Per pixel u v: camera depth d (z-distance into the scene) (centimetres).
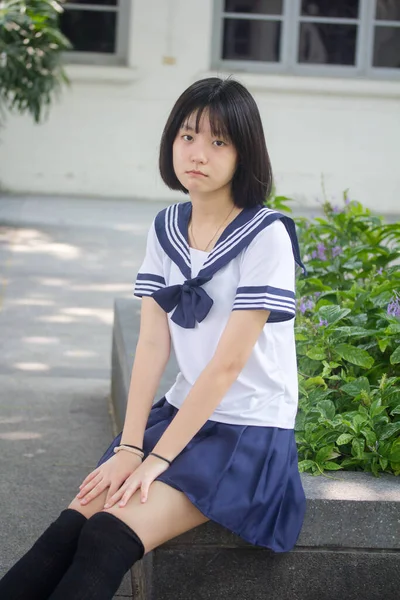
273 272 248
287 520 251
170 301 260
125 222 975
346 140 1157
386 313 355
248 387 254
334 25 1151
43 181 1139
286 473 252
